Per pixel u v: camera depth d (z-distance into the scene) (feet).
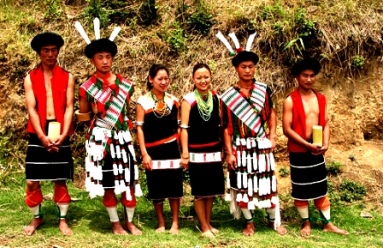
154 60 21.09
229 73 20.58
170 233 15.71
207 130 15.57
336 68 21.08
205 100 15.56
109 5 22.81
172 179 15.69
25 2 23.82
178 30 21.70
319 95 16.31
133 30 22.07
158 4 23.32
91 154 15.10
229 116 15.72
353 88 21.25
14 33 21.86
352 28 20.92
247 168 15.48
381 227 16.67
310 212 17.65
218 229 16.26
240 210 16.17
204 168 15.57
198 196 15.56
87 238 15.15
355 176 19.42
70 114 15.38
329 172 19.69
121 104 15.43
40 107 15.14
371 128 21.45
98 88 15.30
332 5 21.80
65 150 15.40
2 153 20.01
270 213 16.12
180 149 16.87
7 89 20.86
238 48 15.92
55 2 23.21
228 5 22.67
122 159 15.24
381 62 21.40
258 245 14.89
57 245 14.57
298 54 20.79
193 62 21.04
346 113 21.11
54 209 17.46
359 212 17.72
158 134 15.64
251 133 15.61
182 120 15.60
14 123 20.43
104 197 15.44
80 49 21.26
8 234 15.26
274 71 20.71
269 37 20.89
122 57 21.04
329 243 15.25
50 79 15.35
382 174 19.40
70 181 19.53
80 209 17.61
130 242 14.88
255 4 22.12
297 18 20.83
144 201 18.40
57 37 15.19
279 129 20.62
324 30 20.80
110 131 15.25
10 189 18.81
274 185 15.75
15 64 20.99
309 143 15.81
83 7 23.75
